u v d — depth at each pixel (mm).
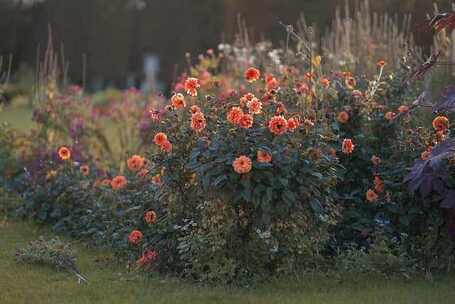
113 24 64375
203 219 8297
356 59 13070
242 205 8188
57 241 9398
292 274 8398
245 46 15977
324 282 8305
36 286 8188
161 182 8766
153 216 8844
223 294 7801
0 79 15961
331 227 9383
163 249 8734
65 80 15445
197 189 8414
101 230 10375
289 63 12711
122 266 9125
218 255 8227
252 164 7914
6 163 13516
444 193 8508
